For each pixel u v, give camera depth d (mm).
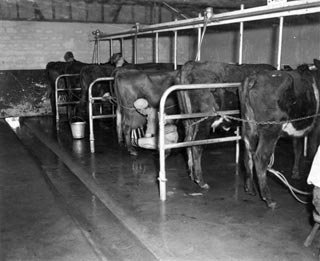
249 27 8289
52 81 8852
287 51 7320
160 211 3312
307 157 5035
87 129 7281
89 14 9195
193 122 3816
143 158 5141
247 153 3635
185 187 3947
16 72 9188
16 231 2936
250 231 2904
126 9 9289
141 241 2760
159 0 7980
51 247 2688
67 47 9539
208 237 2811
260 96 3172
